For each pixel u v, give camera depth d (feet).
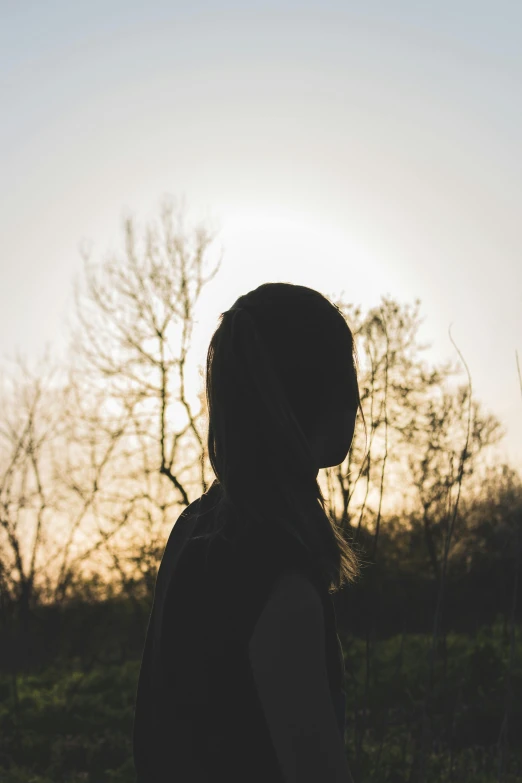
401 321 36.91
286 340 3.41
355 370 3.54
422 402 35.42
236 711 3.05
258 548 3.09
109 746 22.13
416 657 26.27
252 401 3.32
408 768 15.80
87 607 45.78
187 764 3.23
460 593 33.19
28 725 24.25
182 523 4.01
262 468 3.26
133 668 33.68
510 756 17.95
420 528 32.94
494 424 27.81
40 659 39.17
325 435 3.52
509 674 10.89
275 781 3.03
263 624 2.93
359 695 20.34
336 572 3.30
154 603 3.95
